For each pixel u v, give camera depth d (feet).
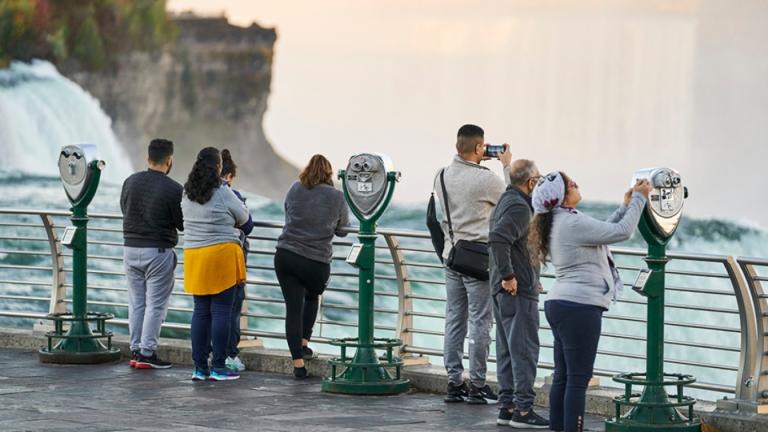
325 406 75.31
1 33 563.89
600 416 72.84
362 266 80.69
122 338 96.53
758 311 68.39
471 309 75.00
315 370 86.38
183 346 92.27
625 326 214.90
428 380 81.15
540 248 62.54
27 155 536.42
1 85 558.56
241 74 608.19
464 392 76.84
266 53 605.31
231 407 74.64
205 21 605.31
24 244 265.34
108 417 70.79
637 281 66.03
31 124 554.46
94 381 83.97
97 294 234.79
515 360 67.87
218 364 83.82
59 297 101.24
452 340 76.38
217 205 81.51
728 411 67.62
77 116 572.92
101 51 587.27
